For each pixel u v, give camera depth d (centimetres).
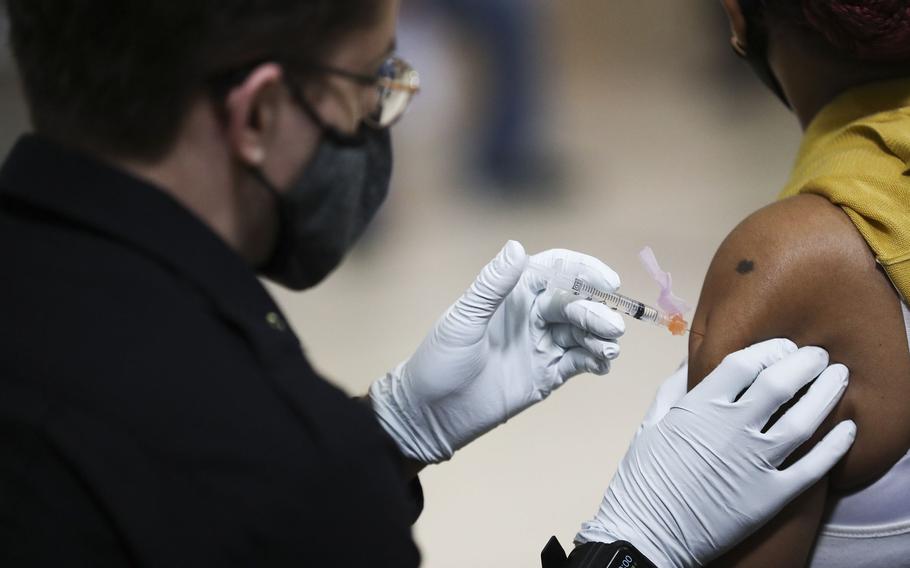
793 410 268
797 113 309
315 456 184
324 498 183
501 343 329
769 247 272
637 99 1973
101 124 189
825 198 273
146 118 188
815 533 284
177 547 174
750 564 281
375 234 1309
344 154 210
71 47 186
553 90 1845
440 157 1559
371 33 204
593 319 312
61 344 180
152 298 184
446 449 329
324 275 232
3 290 187
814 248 266
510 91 1537
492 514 769
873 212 261
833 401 266
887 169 269
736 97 1889
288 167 204
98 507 175
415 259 1331
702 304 286
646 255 322
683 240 1311
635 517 285
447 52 1497
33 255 189
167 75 185
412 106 1520
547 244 1338
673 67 2000
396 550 194
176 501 175
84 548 175
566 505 772
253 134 195
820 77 295
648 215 1425
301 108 200
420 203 1522
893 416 268
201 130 193
